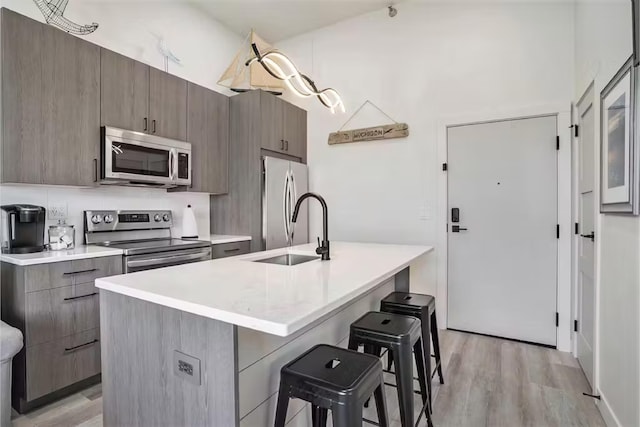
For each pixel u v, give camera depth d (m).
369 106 3.77
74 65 2.36
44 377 1.98
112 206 2.87
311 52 4.14
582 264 2.54
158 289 1.20
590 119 2.27
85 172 2.43
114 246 2.61
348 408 1.02
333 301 1.07
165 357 1.20
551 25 2.89
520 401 2.04
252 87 3.82
